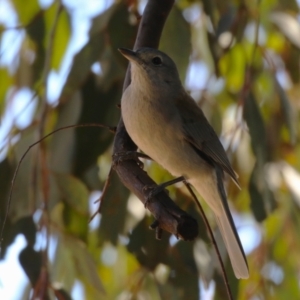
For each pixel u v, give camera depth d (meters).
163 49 11.19
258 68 12.20
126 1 11.19
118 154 8.96
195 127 9.90
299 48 11.91
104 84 10.73
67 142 10.51
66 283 10.98
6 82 12.70
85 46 10.84
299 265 11.95
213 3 11.40
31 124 10.89
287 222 11.91
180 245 10.63
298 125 12.46
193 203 11.19
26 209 10.57
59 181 10.54
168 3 9.76
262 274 11.92
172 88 9.93
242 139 11.49
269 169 11.09
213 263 10.55
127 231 10.82
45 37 11.90
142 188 8.20
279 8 12.30
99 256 11.91
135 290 11.27
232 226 9.63
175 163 9.79
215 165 10.13
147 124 9.45
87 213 10.66
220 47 11.59
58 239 10.77
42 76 11.76
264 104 12.51
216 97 12.88
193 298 10.48
